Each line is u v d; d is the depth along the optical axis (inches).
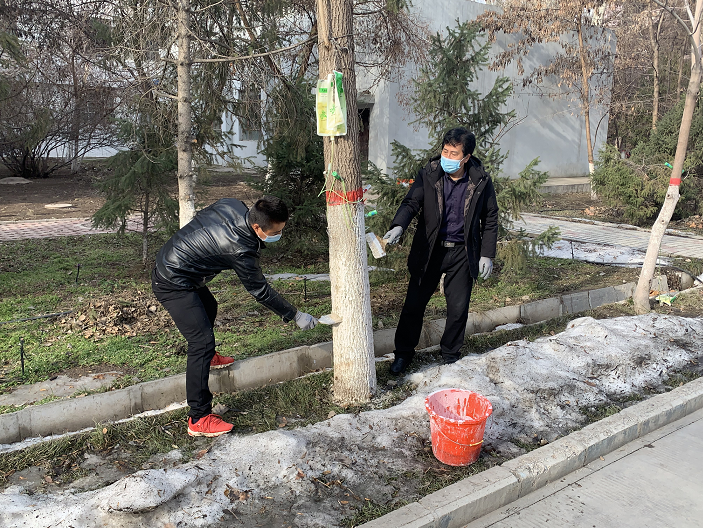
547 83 866.1
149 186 289.9
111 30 288.0
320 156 338.6
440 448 140.8
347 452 143.1
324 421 157.5
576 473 147.2
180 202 249.4
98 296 257.4
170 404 170.7
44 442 141.9
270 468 134.4
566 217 566.6
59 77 649.0
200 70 293.3
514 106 843.4
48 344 201.3
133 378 174.7
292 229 346.0
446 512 121.3
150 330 217.6
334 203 162.6
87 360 188.1
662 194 505.4
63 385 170.1
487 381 176.9
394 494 129.9
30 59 587.2
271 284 285.0
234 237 143.2
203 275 148.4
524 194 264.1
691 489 140.5
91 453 141.8
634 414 168.4
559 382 181.5
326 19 154.3
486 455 147.9
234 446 140.4
